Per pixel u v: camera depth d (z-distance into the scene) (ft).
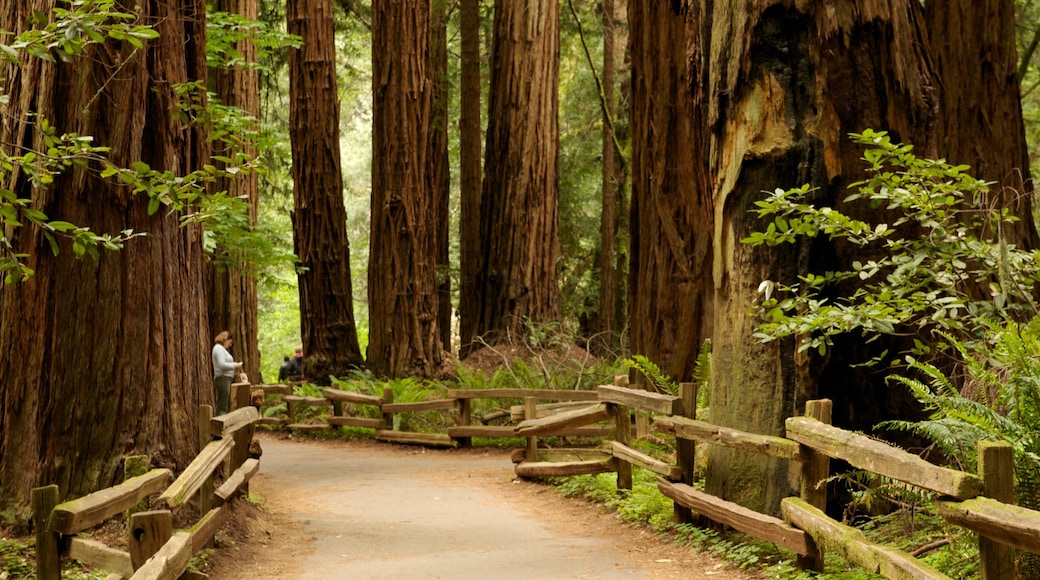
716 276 26.17
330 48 70.74
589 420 35.17
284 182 84.99
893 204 22.08
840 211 24.18
